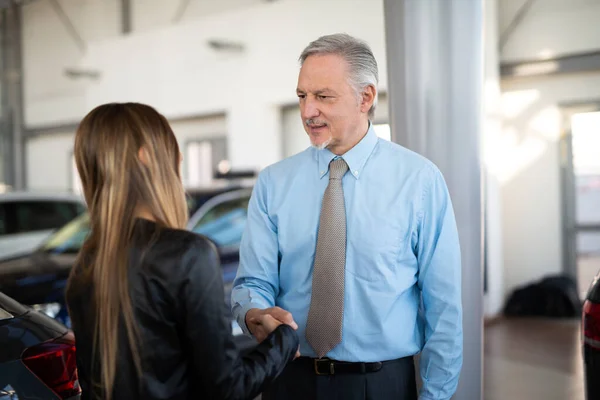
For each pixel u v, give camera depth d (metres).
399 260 1.59
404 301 1.62
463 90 2.25
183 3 9.71
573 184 6.52
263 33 7.88
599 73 6.32
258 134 8.02
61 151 11.93
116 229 1.13
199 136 9.02
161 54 9.08
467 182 2.26
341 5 7.12
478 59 2.26
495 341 5.48
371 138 1.64
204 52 8.55
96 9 11.06
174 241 1.12
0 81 12.52
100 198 1.16
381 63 6.85
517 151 6.76
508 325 6.10
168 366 1.11
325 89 1.54
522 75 6.60
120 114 1.17
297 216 1.65
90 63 10.11
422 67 2.26
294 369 1.64
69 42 11.62
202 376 1.12
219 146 8.79
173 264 1.10
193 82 8.69
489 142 6.45
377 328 1.58
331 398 1.60
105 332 1.12
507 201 6.82
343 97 1.55
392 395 1.59
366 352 1.58
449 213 1.60
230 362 1.13
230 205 4.17
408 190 1.59
